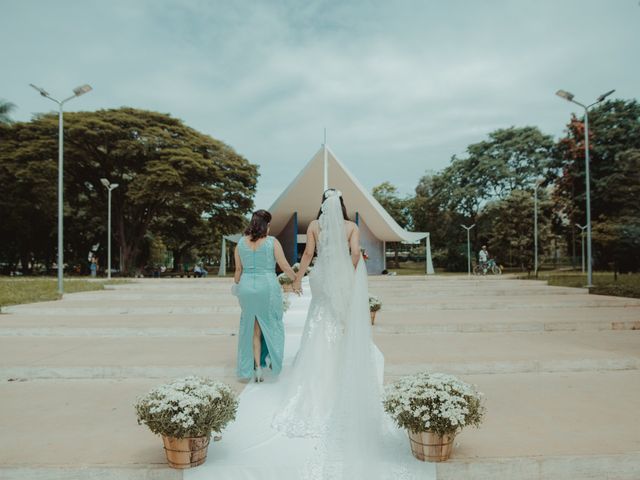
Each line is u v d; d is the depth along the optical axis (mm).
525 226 31109
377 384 2863
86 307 8547
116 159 27141
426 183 44562
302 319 7094
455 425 2416
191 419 2379
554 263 36031
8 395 3961
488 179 35188
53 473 2510
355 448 2607
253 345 4066
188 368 4543
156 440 2912
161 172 24953
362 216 24812
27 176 24578
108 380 4477
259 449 2734
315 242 3619
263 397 3658
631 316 7781
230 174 29312
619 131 30250
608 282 14750
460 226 37781
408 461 2555
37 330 6543
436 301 9820
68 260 35438
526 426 3104
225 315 8227
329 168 21312
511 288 12555
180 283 14000
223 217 29625
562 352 5160
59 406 3648
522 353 5113
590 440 2844
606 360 4832
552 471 2578
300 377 3203
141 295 10664
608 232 24922
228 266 50531
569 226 34594
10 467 2523
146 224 29047
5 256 34250
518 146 33844
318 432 2893
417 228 45500
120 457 2652
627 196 27438
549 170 34469
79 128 24109
